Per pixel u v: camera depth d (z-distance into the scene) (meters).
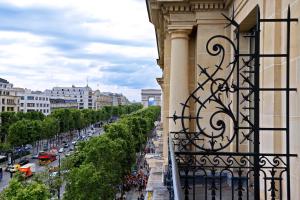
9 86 175.50
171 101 13.43
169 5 13.12
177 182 4.08
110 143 53.25
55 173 63.34
